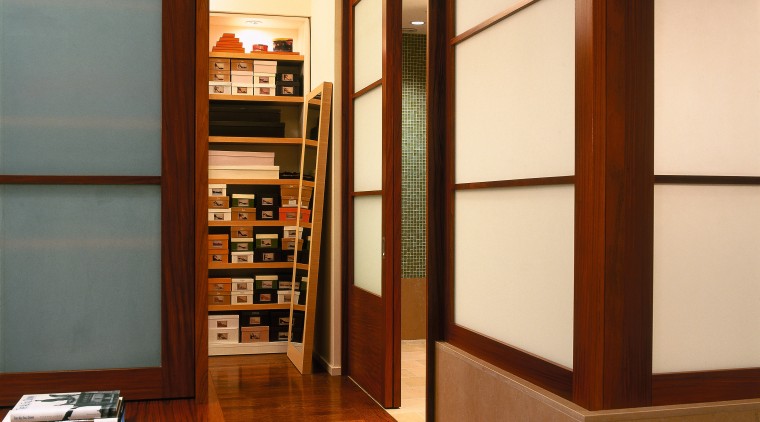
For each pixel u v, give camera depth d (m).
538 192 2.19
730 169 1.96
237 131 5.43
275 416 3.65
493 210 2.51
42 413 1.24
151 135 1.64
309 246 4.82
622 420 1.80
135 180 1.62
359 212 4.51
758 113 1.99
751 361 2.00
